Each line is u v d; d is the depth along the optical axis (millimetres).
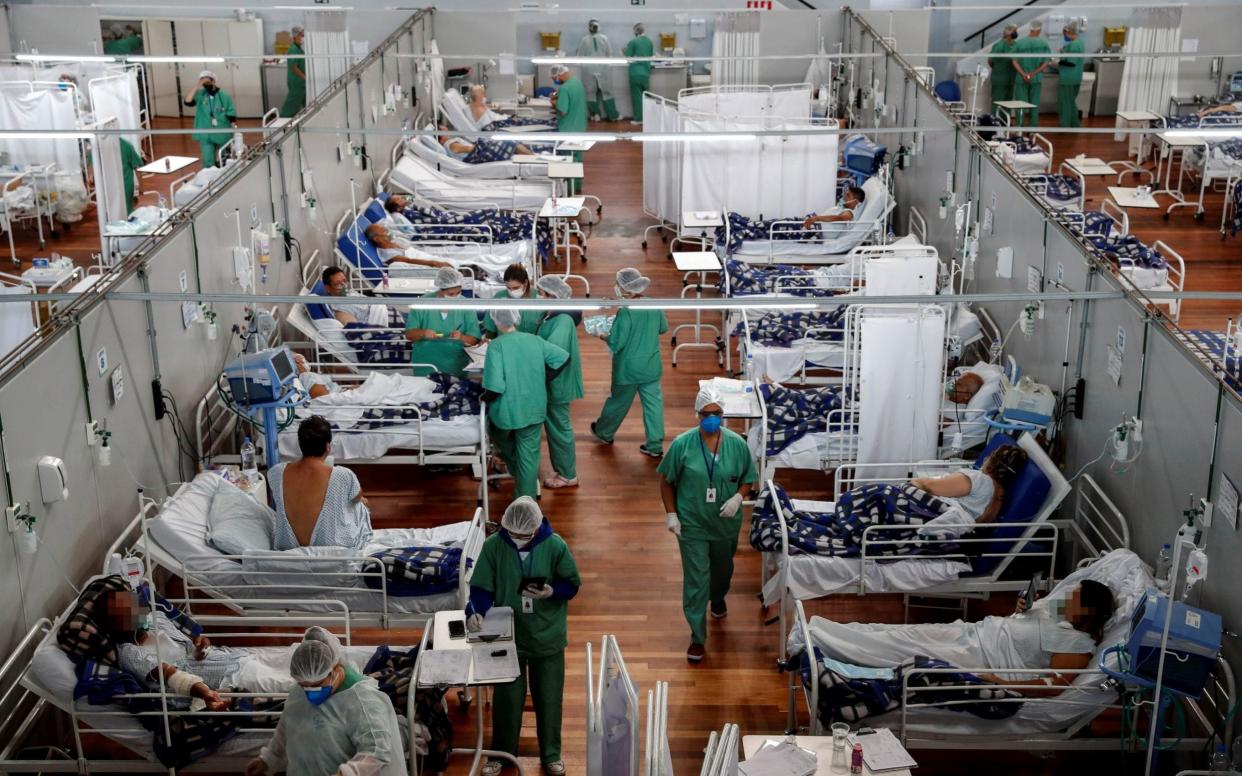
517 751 5770
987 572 6637
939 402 7621
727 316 10242
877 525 6543
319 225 10789
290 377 7184
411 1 18062
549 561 5320
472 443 7832
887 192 11695
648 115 13156
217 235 8188
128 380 6773
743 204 12312
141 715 5215
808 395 8211
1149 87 15648
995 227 9383
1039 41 16406
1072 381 7430
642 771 5734
